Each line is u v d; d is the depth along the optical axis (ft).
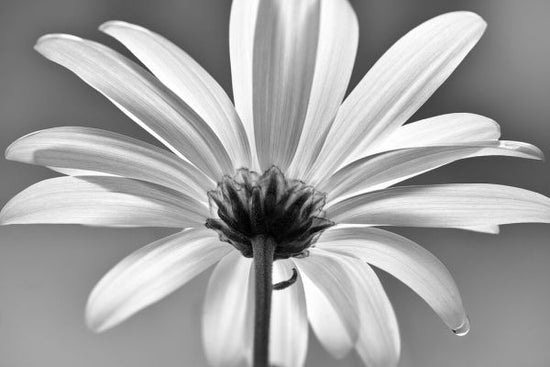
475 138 0.64
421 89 0.63
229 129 0.63
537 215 0.63
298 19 0.60
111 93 0.62
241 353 0.66
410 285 0.65
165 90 0.62
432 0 0.86
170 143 0.63
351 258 0.65
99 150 0.63
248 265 0.65
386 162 0.63
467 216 0.63
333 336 0.68
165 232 0.86
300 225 0.63
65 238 0.86
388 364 0.66
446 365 0.85
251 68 0.63
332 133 0.63
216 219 0.64
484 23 0.62
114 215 0.64
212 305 0.66
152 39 0.61
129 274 0.63
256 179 0.63
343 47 0.61
